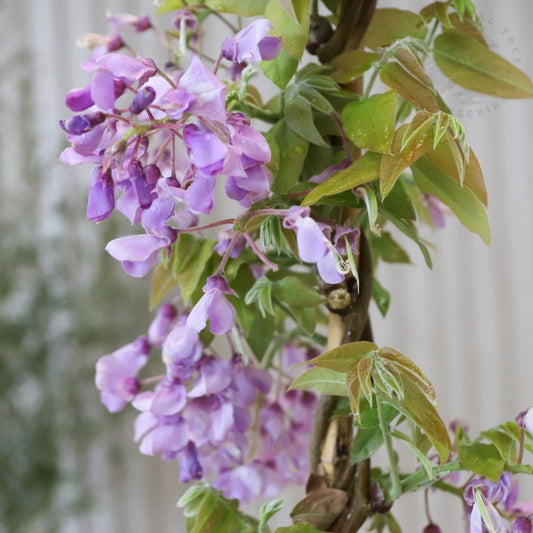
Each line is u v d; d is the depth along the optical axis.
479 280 1.87
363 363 0.74
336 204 0.76
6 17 1.96
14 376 1.94
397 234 1.78
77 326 2.03
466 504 0.79
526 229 1.84
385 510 0.77
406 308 1.88
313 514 0.78
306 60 1.18
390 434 0.75
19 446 1.92
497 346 1.88
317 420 0.79
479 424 1.89
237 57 0.74
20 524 1.92
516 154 1.82
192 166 0.74
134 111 0.70
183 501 0.79
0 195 1.98
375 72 0.78
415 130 0.73
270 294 0.79
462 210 0.77
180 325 0.79
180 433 0.80
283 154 0.77
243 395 0.81
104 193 0.72
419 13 0.81
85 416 2.04
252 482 0.84
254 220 0.77
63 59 1.97
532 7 1.68
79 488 2.02
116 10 1.92
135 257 0.74
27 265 1.97
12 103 1.97
